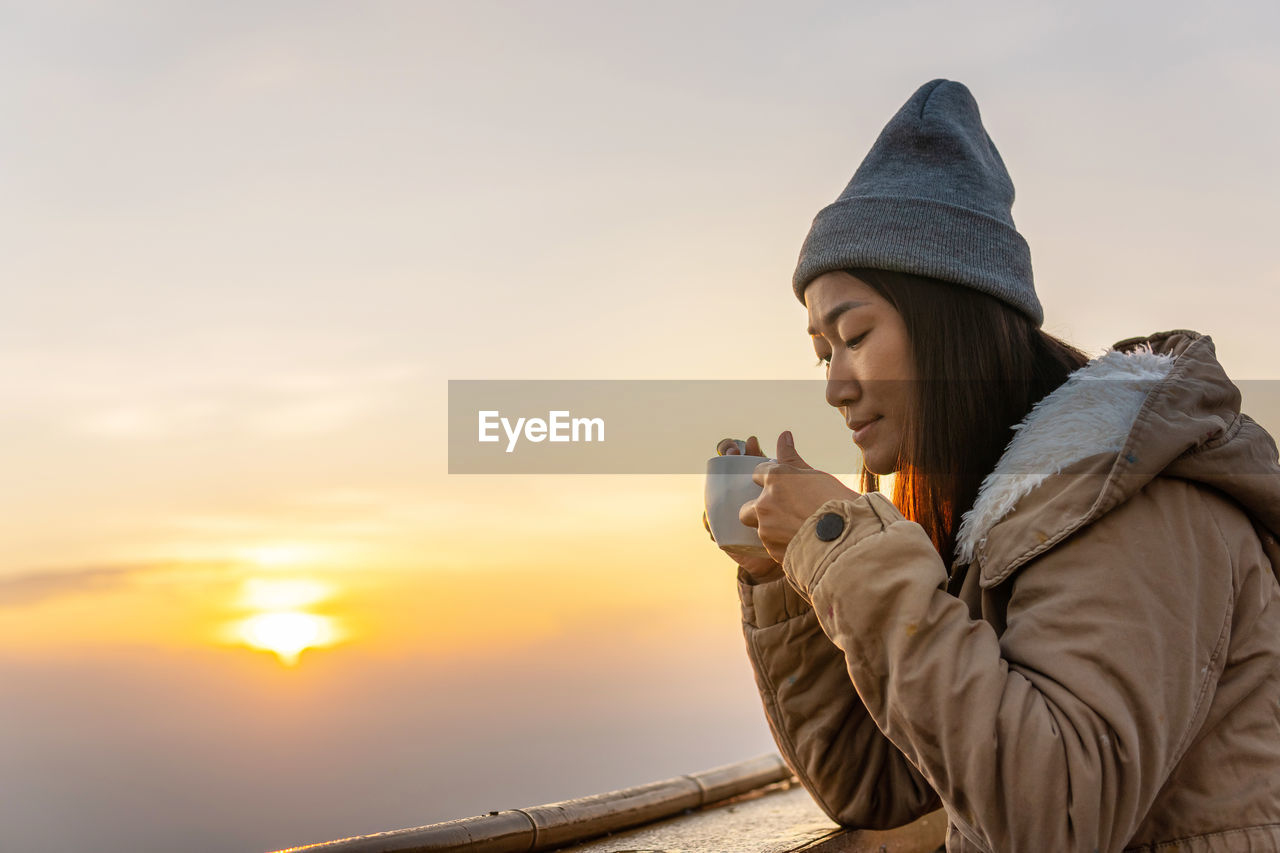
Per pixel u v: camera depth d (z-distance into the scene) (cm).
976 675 73
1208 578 80
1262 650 82
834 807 110
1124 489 79
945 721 73
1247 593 83
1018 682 74
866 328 103
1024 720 71
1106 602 77
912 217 102
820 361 113
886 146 110
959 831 89
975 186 107
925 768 76
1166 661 75
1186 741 76
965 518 93
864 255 102
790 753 111
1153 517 80
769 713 111
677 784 128
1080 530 81
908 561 77
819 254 105
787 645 107
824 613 81
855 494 87
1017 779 71
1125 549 79
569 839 108
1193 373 86
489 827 99
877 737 108
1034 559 83
